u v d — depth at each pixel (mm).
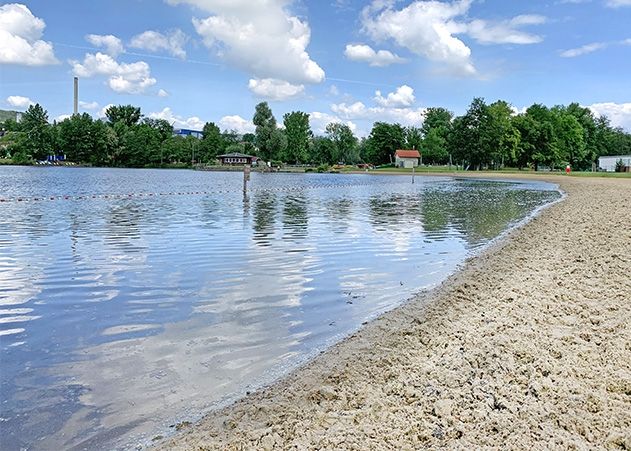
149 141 118000
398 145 122875
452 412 3887
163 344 5707
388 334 6008
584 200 25891
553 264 9641
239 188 38531
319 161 129375
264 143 115438
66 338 5867
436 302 7379
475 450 3332
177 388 4613
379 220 17672
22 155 108375
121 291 7891
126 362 5191
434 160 125938
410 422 3758
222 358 5324
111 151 115562
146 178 57281
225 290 8008
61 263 9828
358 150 137000
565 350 5090
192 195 29969
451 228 15680
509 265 9891
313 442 3545
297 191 35875
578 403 3951
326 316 6797
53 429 3900
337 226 15820
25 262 9883
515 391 4211
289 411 4121
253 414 4094
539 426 3625
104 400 4371
